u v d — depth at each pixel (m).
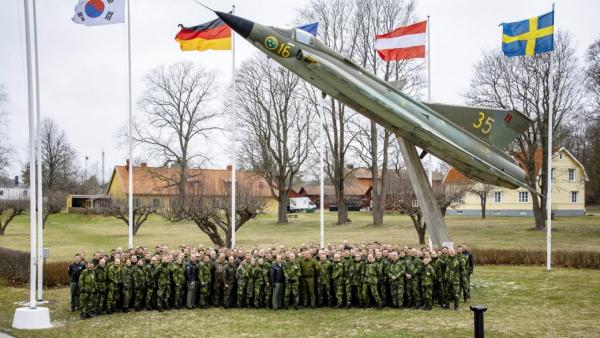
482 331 9.93
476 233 41.81
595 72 39.31
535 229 43.56
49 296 19.19
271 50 17.69
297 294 16.50
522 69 39.53
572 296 18.30
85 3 18.34
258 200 31.56
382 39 22.45
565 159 64.38
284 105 52.78
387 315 15.50
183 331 13.95
